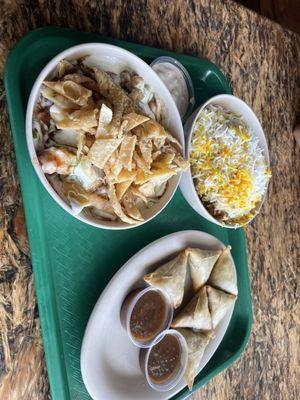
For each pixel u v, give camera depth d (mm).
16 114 279
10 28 287
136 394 344
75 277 320
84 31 323
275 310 481
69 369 313
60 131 279
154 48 354
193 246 377
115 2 340
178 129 331
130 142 284
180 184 367
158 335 337
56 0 308
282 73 483
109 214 304
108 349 333
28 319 297
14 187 289
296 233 508
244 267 425
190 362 359
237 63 433
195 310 368
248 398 443
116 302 331
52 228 307
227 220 385
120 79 309
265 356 467
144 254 344
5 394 284
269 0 649
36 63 294
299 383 506
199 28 397
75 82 280
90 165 280
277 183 485
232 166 371
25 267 295
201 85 399
